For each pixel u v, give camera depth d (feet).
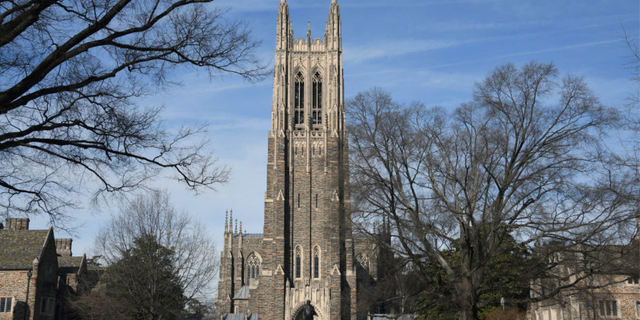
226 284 429.38
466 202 133.59
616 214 109.60
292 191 329.52
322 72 350.64
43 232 234.38
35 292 216.74
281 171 326.65
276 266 314.35
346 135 331.98
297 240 323.57
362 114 142.61
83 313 233.76
